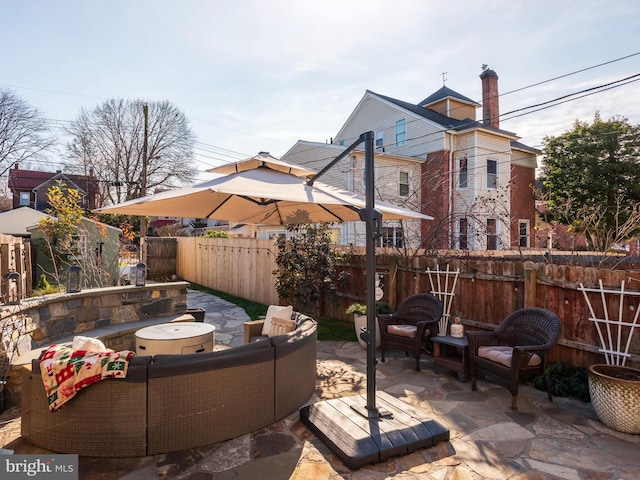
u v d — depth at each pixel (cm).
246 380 309
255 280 959
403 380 446
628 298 376
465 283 543
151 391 274
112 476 251
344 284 734
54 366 270
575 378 397
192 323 459
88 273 759
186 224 3312
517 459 278
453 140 1588
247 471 260
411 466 269
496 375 384
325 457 280
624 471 262
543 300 447
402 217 421
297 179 377
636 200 1495
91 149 2698
